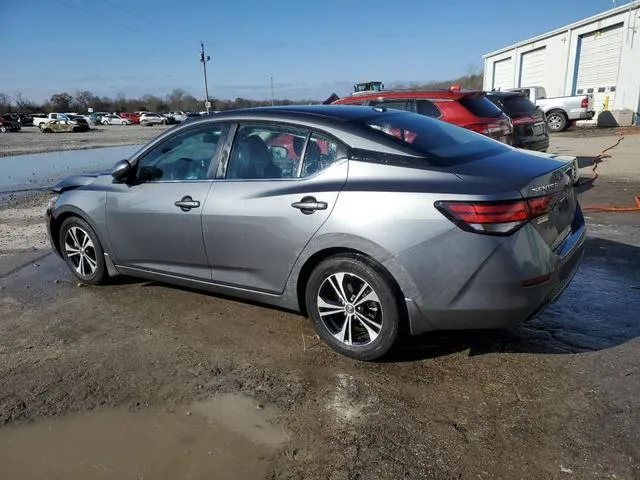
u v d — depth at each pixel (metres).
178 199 4.04
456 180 3.01
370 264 3.19
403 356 3.45
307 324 4.01
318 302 3.50
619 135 18.53
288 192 3.47
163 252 4.25
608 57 23.55
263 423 2.82
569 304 4.16
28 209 9.11
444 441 2.61
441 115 7.76
